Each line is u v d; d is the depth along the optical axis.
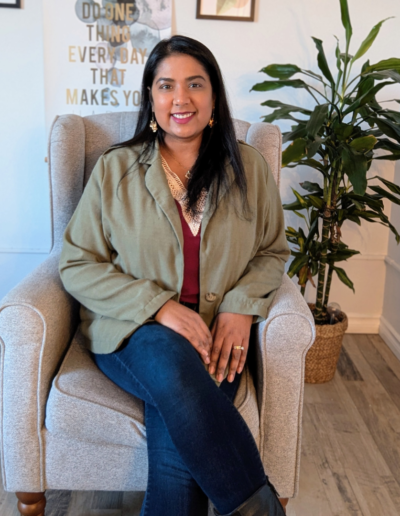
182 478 1.08
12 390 1.20
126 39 1.93
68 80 1.95
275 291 1.37
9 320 1.18
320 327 1.97
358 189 1.59
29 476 1.26
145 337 1.20
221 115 1.36
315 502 1.49
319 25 2.01
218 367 1.25
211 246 1.32
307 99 2.10
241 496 1.05
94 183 1.37
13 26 1.91
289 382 1.26
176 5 1.95
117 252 1.37
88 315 1.36
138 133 1.43
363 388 2.05
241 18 1.96
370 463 1.65
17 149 2.04
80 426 1.19
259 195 1.41
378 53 2.07
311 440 1.74
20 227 2.14
